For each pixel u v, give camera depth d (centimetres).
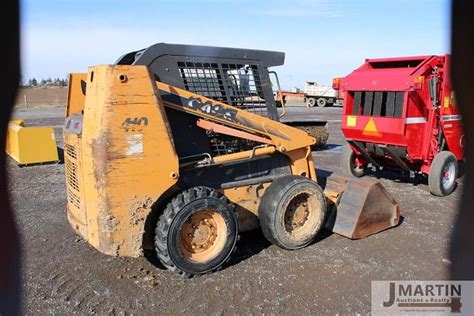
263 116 507
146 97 386
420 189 758
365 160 821
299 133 503
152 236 427
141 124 385
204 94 466
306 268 439
